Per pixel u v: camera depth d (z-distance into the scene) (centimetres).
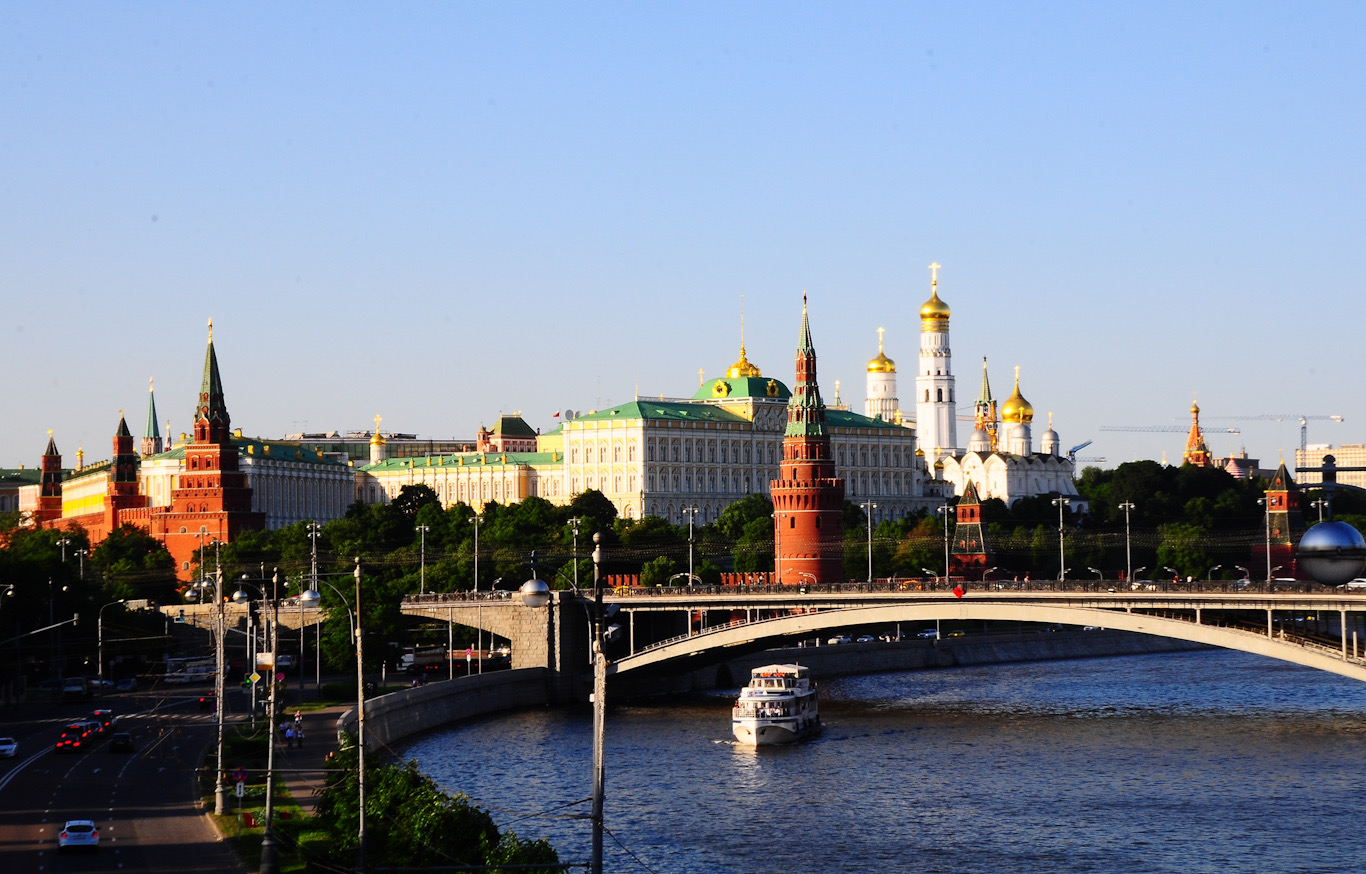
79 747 18075
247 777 16038
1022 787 18212
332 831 13125
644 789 18350
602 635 9281
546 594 9525
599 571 9350
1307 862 14862
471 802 17538
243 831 13538
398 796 12738
